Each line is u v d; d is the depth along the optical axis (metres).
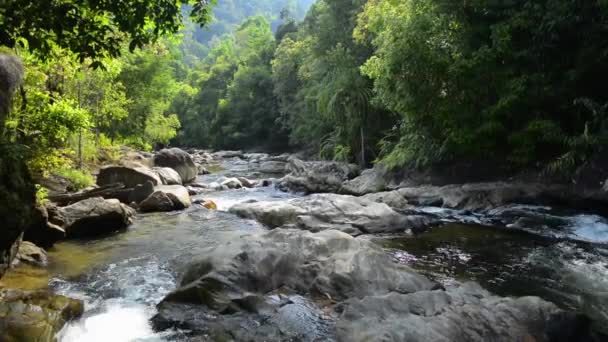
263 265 6.15
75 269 7.50
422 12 14.56
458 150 14.48
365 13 21.83
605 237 9.20
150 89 28.09
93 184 15.35
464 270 7.38
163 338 4.92
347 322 4.94
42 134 9.09
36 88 9.70
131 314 5.59
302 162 23.31
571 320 4.87
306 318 5.29
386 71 14.71
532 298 5.26
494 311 4.98
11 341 4.26
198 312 5.40
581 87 12.49
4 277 6.66
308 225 10.35
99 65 4.80
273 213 11.22
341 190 17.56
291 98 37.66
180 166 21.48
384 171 17.31
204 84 60.53
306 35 36.38
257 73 46.50
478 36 14.14
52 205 9.70
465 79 13.31
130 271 7.42
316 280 6.03
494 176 14.09
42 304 5.19
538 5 12.55
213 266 6.02
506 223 10.94
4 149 5.06
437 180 15.27
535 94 12.57
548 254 8.20
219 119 50.72
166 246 9.08
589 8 11.70
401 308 5.15
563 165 11.62
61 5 4.37
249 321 5.22
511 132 13.17
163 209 12.99
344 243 6.87
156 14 4.88
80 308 5.37
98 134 21.56
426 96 14.18
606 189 10.40
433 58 13.42
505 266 7.56
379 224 10.28
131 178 15.02
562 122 12.71
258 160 36.06
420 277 6.21
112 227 10.38
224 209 13.46
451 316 4.82
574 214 10.86
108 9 4.61
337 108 22.05
